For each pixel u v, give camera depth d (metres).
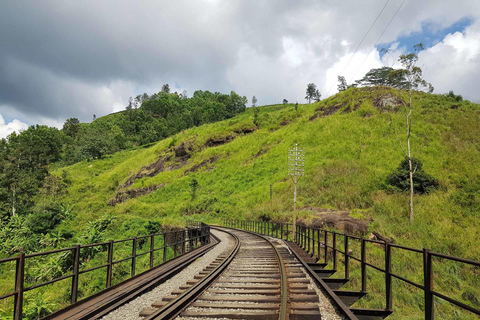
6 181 43.47
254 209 44.41
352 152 46.78
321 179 41.22
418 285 4.42
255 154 68.56
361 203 31.53
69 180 81.44
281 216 35.19
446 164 35.31
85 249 15.58
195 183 62.00
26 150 52.34
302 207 35.94
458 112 50.00
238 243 20.73
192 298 6.54
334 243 11.01
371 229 24.91
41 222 38.25
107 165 98.19
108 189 77.75
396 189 31.38
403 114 53.38
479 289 14.97
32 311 9.87
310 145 56.94
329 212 29.94
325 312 5.96
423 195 29.45
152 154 90.31
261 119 87.19
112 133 133.62
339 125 57.75
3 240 26.75
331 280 9.02
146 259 18.89
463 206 25.98
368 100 62.22
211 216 50.72
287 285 7.79
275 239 26.28
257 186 54.16
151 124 155.25
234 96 187.00
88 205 63.44
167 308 5.66
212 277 8.64
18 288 4.46
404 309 13.55
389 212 27.59
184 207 55.62
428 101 56.69
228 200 53.50
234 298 6.54
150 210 56.94
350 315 5.43
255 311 5.69
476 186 28.33
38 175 52.72
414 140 43.91
